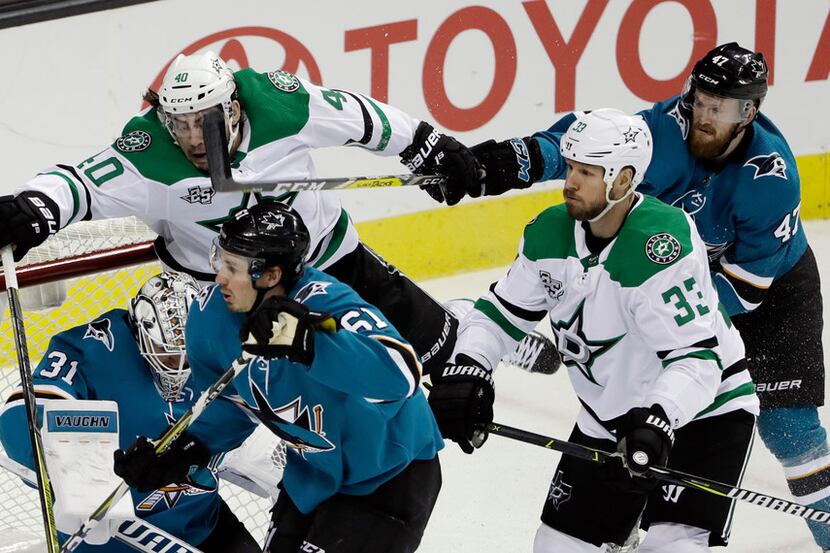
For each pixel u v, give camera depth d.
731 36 21.38
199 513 11.84
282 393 10.16
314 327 9.16
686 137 13.98
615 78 21.66
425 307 15.27
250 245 9.55
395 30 22.22
